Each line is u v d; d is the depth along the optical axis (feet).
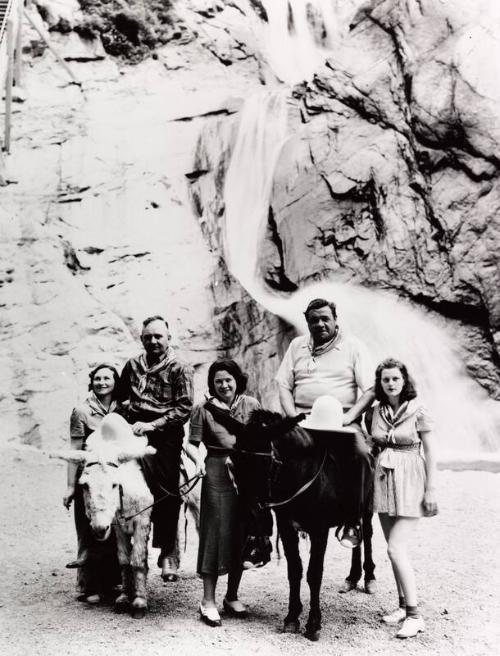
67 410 50.47
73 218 61.26
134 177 63.93
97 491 18.19
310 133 63.46
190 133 66.80
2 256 56.65
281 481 16.92
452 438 54.75
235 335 58.54
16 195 60.70
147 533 18.95
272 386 57.62
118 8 69.72
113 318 55.67
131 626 18.30
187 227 63.46
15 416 49.70
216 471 19.13
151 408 20.33
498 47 57.41
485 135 56.34
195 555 25.91
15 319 53.72
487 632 18.25
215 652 16.66
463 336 58.29
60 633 17.89
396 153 60.59
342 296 60.08
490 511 32.58
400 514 18.39
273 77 75.00
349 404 20.56
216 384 19.75
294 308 60.70
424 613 19.67
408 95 60.18
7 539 28.37
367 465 18.98
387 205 60.23
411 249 59.36
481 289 57.06
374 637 17.84
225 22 74.59
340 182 61.26
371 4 65.05
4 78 65.16
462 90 56.95
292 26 80.02
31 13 68.54
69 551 26.73
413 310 59.31
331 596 21.04
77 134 64.90
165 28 71.46
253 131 66.39
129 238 61.46
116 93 68.13
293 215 62.28
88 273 59.21
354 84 62.80
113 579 20.92
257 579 22.95
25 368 51.72
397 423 18.88
